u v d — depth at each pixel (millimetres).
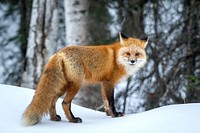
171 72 15094
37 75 17188
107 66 9422
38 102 8008
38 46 17297
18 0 20984
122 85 18438
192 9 15406
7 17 21828
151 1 17484
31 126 7695
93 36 19344
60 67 8531
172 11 17359
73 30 16141
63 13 21188
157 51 16062
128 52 9555
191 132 6574
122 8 18562
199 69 15219
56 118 8539
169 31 16172
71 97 8672
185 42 15414
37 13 17406
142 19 17453
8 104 8633
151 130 6793
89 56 9125
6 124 7527
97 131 7184
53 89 8297
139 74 16906
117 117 8930
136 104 17078
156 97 15297
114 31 19734
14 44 21656
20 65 20906
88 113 9703
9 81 20922
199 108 8102
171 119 7254
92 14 19500
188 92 14266
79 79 8828
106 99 9531
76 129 7465
